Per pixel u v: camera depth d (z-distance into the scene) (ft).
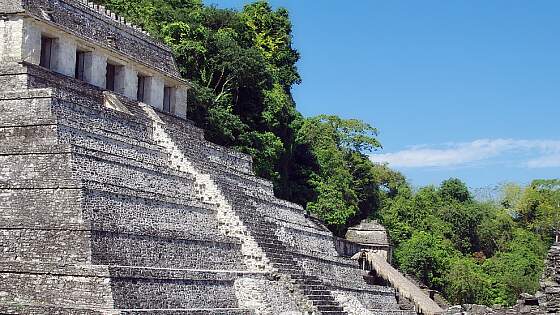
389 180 380.17
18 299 101.45
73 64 142.51
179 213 128.47
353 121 320.29
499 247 350.02
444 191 377.09
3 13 131.34
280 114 236.43
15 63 129.39
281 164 243.40
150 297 104.78
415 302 207.10
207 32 226.79
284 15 296.71
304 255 160.66
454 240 340.18
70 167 111.24
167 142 149.89
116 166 122.11
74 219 106.01
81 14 147.64
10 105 125.18
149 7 231.09
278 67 292.81
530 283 279.08
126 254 110.42
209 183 143.54
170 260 119.03
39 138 118.73
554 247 129.08
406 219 338.34
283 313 125.08
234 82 227.61
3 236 108.78
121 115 141.90
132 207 116.88
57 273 100.37
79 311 94.38
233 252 135.13
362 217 313.94
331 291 150.00
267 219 156.46
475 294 270.87
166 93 177.27
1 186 111.24
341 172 290.15
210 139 213.05
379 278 219.20
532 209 390.21
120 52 154.71
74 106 128.67
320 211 259.60
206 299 116.26
